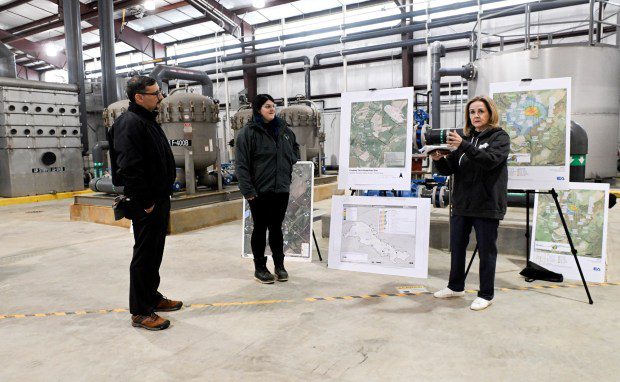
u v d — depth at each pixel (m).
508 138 2.86
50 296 3.46
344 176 4.13
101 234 6.02
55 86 10.38
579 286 3.43
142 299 2.74
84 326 2.84
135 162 2.49
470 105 3.02
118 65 19.69
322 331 2.68
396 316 2.89
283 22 13.72
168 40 17.73
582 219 3.62
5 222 7.20
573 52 7.87
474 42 11.10
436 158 3.02
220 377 2.16
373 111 4.04
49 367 2.30
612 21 10.97
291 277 3.85
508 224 4.61
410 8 13.27
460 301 3.15
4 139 9.68
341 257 4.08
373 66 14.64
